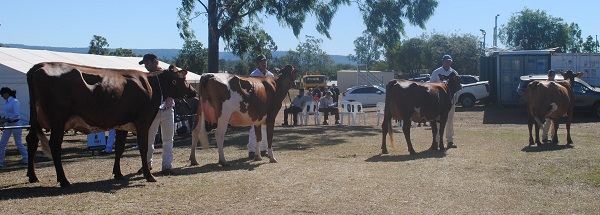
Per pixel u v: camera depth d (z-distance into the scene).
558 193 7.84
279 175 9.27
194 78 25.23
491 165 10.21
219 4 23.75
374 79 62.53
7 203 7.03
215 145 15.29
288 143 15.30
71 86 7.84
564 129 18.61
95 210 6.74
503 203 7.27
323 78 59.31
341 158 11.77
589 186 8.25
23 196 7.52
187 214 6.64
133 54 61.91
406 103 12.32
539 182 8.61
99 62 23.36
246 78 10.91
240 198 7.48
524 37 62.91
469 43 66.25
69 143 17.11
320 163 10.84
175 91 9.37
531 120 13.95
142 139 8.78
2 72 19.36
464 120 24.34
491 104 33.75
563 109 13.55
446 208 6.99
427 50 65.56
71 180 9.05
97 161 11.91
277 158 11.89
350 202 7.27
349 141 15.78
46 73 7.71
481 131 18.48
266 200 7.37
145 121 8.80
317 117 23.92
